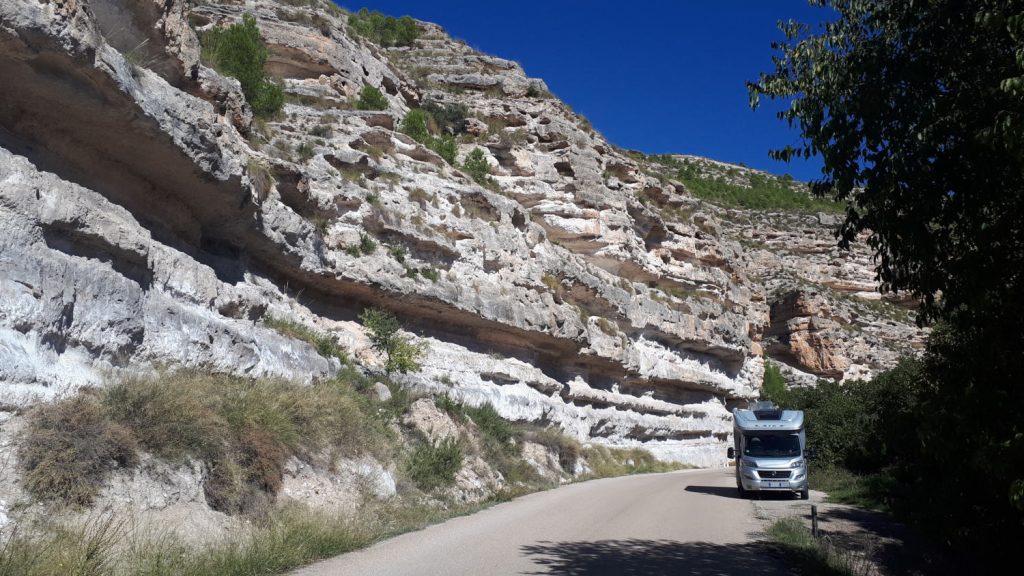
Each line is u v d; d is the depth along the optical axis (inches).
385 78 1558.8
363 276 884.6
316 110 1131.3
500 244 1203.9
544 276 1315.2
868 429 1219.9
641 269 1765.5
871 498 826.2
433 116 1674.5
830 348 2731.3
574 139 1769.2
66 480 341.7
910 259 363.3
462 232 1128.8
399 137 1157.1
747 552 465.4
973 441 354.3
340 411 623.2
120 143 496.1
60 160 462.3
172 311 513.7
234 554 346.9
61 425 360.2
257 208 671.1
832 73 366.6
